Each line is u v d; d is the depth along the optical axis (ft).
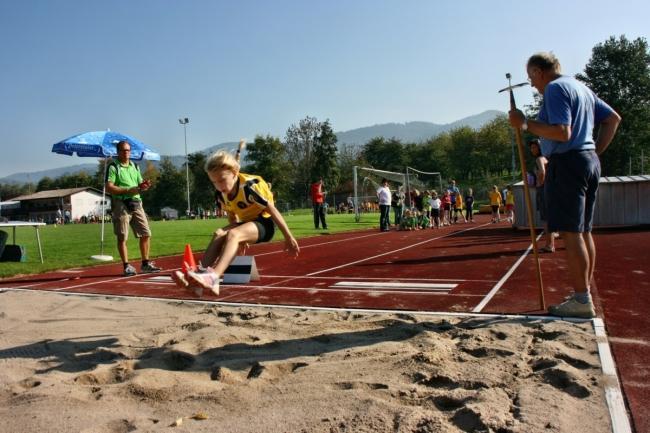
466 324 12.41
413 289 17.48
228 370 9.82
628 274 18.60
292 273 22.75
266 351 11.12
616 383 8.31
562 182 12.24
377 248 32.86
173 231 60.23
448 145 317.63
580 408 7.51
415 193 60.64
